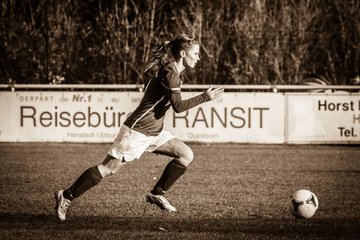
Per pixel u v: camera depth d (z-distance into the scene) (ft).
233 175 90.17
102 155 114.62
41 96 133.08
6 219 60.39
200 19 186.09
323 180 86.48
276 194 74.54
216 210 64.85
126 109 131.85
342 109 131.95
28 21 194.39
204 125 131.13
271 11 189.78
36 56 190.19
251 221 59.72
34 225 57.62
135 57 189.47
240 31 186.29
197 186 80.02
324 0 199.21
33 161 106.11
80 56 193.36
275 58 183.93
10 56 190.60
